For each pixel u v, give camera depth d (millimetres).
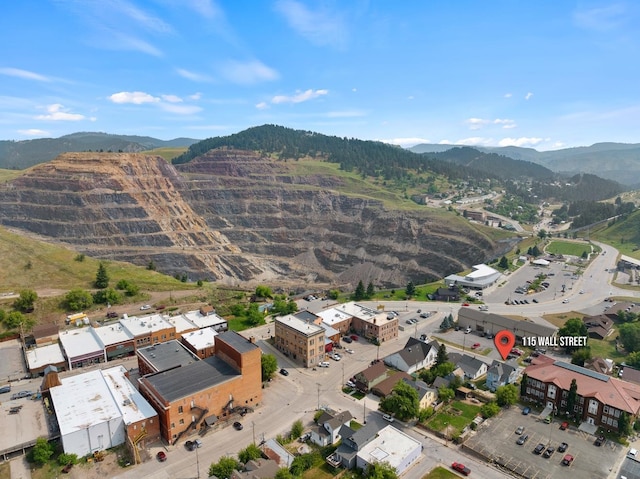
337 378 112688
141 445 83125
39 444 77438
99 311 153375
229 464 72812
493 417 93000
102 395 91062
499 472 76500
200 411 88188
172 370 96250
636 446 82750
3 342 127625
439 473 76375
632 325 128750
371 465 74688
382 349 131500
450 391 99438
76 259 195750
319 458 80812
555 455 80438
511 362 112812
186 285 191625
